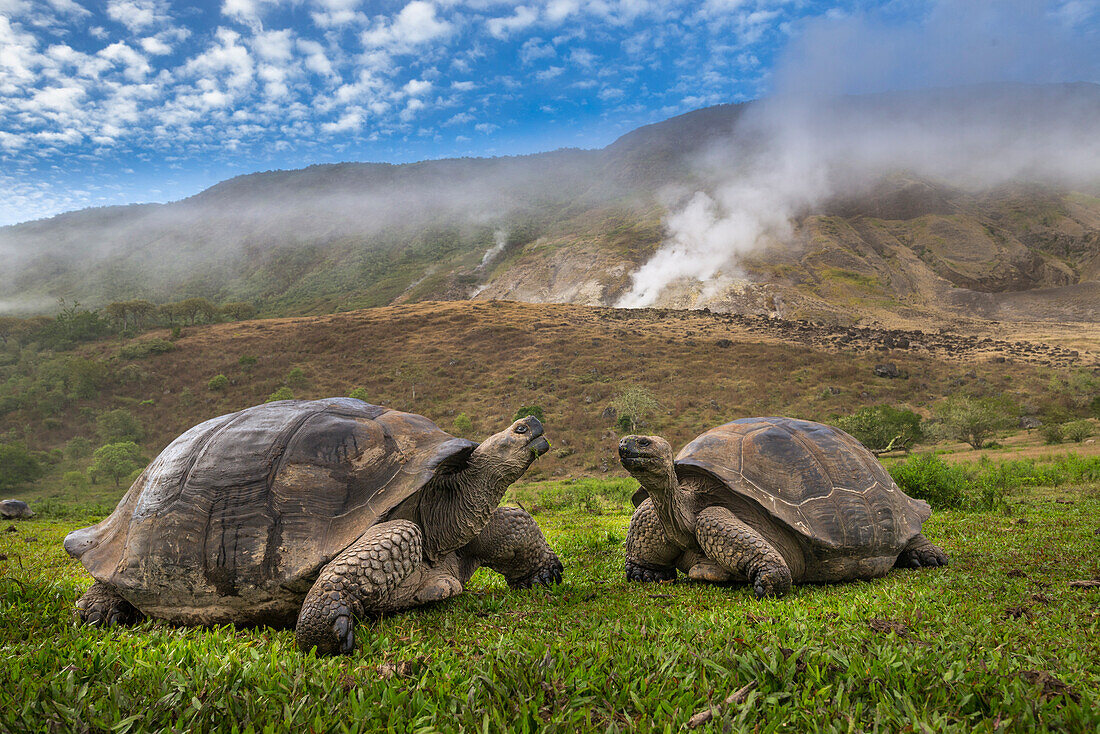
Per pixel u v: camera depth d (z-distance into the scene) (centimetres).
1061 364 9162
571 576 602
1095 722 196
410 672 273
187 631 372
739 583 516
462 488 432
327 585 338
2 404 8906
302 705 231
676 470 569
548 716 221
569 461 6231
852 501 528
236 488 390
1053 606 381
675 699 232
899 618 355
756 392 8019
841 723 205
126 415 7888
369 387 8800
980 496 1166
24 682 256
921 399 7756
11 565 739
